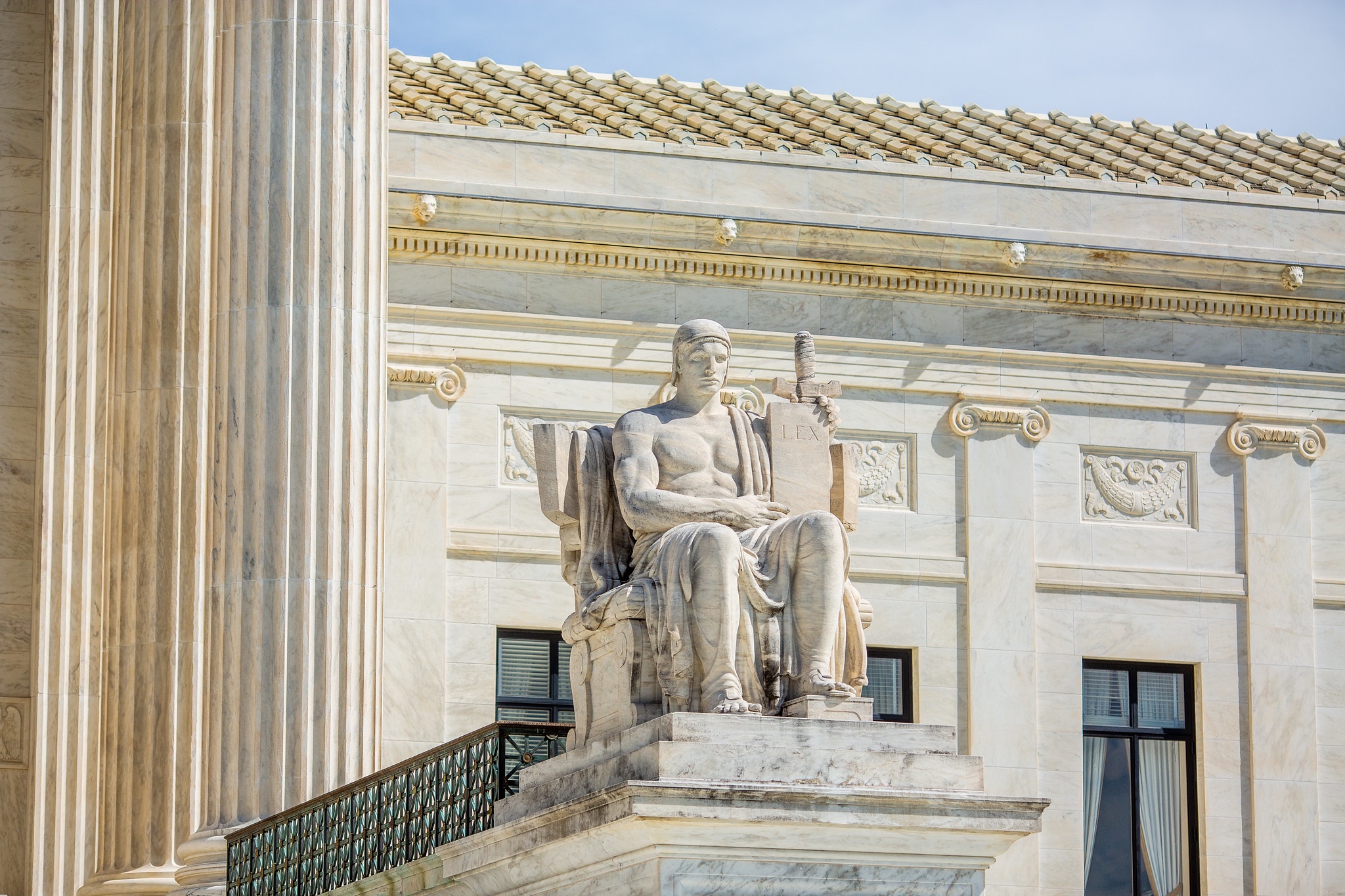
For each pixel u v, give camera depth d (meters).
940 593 32.53
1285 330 34.53
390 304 31.05
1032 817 15.09
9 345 31.00
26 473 30.64
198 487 26.28
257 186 23.84
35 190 31.56
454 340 31.22
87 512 29.91
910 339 33.09
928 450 32.88
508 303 31.66
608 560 16.62
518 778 17.86
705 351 16.94
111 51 31.31
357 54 24.38
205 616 24.20
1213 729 33.03
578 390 31.66
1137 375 33.72
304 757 22.53
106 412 30.22
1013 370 33.31
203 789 24.89
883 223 32.91
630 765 14.99
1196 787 32.97
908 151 34.09
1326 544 34.09
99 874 25.56
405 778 19.64
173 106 27.38
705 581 15.45
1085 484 33.44
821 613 15.59
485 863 16.69
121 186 28.05
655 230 31.95
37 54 31.95
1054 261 33.38
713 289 32.50
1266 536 33.78
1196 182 35.22
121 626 26.23
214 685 23.19
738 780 14.67
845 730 15.08
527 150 32.09
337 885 20.41
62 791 29.00
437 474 30.84
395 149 31.45
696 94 35.59
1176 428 33.81
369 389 23.80
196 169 27.22
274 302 23.56
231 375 23.67
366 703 23.05
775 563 15.78
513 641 30.94
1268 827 32.81
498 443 31.23
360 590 23.27
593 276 32.03
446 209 31.09
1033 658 32.53
